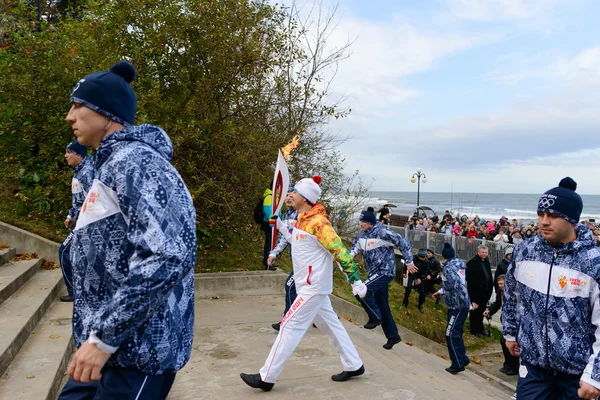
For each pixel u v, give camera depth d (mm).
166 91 8898
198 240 8938
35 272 6359
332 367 4586
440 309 12305
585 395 2506
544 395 2807
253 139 8758
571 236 2758
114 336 1408
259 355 4828
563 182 2805
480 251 10984
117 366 1582
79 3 10531
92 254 1569
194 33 8633
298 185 4086
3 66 7512
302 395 3883
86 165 4617
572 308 2682
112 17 8500
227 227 9547
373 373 4457
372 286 6258
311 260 3947
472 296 11094
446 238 16656
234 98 9328
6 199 7711
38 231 7262
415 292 13031
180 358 1710
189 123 8117
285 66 10266
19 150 8227
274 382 3926
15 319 4395
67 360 4137
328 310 4203
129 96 1748
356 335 6754
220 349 5000
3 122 7863
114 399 1572
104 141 1626
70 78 7484
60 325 4785
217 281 7457
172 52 8828
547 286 2760
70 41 7848
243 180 9562
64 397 1814
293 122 10641
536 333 2803
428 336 10656
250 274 7941
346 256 3826
